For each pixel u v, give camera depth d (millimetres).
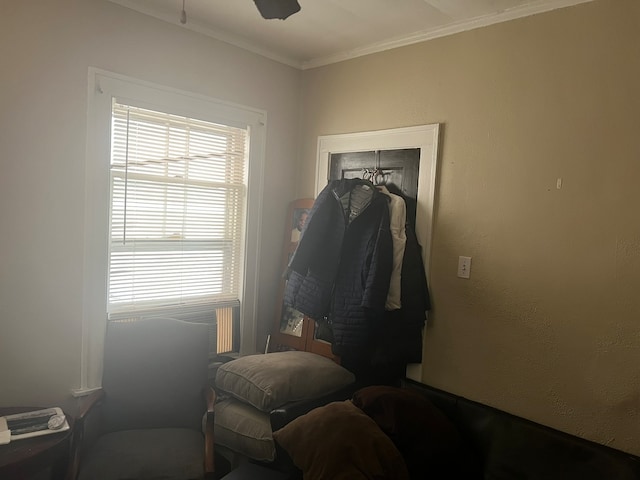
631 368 1889
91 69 2246
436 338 2510
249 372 2396
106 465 1854
